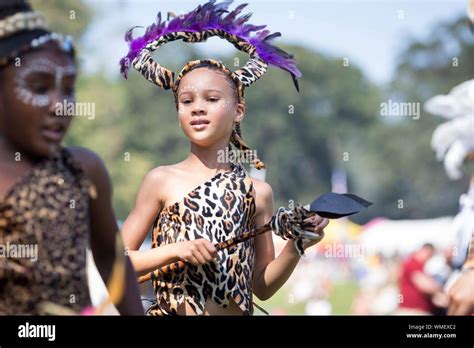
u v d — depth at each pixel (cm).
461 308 527
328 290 3025
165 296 584
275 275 607
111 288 466
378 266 3048
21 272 410
